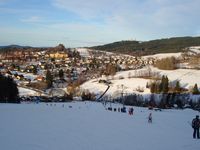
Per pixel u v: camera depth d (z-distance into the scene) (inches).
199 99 5876.0
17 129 1326.3
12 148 948.6
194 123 1359.5
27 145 1000.9
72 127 1478.8
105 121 1851.6
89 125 1601.9
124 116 2343.8
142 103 5467.5
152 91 7032.5
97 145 1065.5
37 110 2466.8
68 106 3412.9
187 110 4215.1
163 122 2075.5
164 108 4638.3
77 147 1010.1
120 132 1411.2
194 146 1139.9
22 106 2992.1
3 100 4670.3
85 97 6599.4
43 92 7696.9
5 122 1540.4
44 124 1536.7
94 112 2573.8
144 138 1274.6
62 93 7731.3
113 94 7347.4
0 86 4628.4
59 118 1872.5
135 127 1647.4
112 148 1031.6
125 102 5610.2
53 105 3548.2
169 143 1182.3
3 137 1121.4
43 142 1064.2
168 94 6053.2
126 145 1096.8
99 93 7632.9
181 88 7485.2
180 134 1470.2
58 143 1059.9
